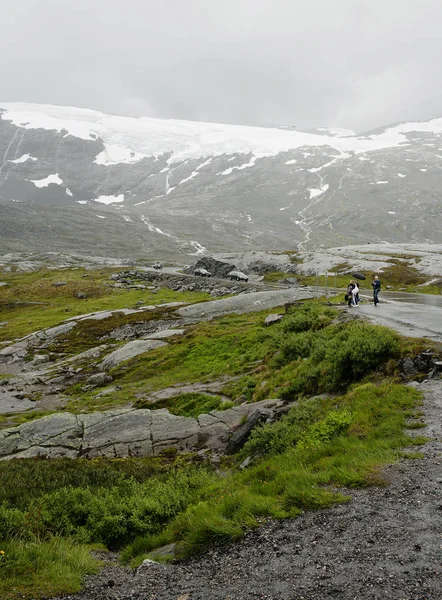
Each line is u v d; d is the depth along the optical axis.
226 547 8.32
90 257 196.75
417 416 13.30
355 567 6.78
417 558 6.77
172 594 6.99
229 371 37.19
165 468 19.56
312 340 29.17
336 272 109.25
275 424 17.97
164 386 38.03
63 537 10.34
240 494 10.46
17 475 16.59
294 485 10.02
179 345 51.06
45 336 70.00
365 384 18.03
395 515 8.18
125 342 61.81
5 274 155.88
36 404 40.09
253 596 6.48
